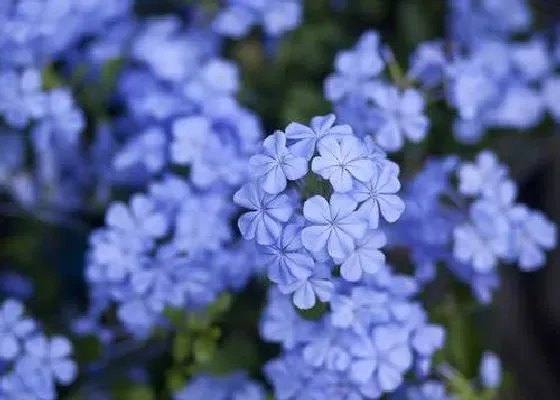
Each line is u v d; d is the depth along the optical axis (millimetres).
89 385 742
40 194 795
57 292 818
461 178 684
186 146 692
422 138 703
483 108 742
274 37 806
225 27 768
